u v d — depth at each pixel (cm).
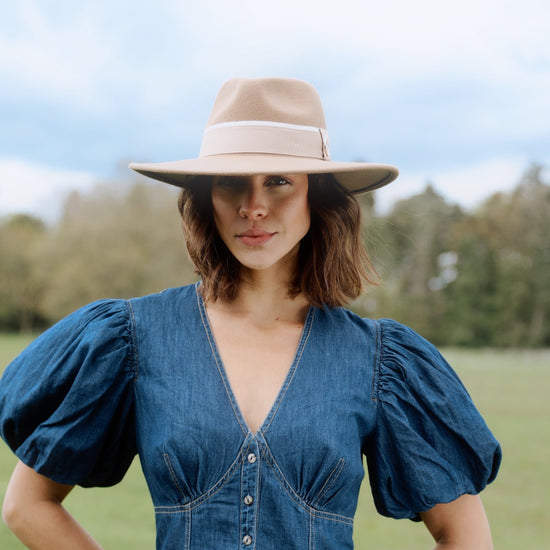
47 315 5262
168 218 4594
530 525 702
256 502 156
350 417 167
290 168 158
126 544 559
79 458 165
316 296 178
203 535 156
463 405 175
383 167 168
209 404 160
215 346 169
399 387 175
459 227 5047
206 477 157
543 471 970
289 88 173
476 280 4922
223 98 177
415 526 679
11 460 901
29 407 168
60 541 166
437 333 4922
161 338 170
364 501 788
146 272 4450
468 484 172
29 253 5225
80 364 168
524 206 5131
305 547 157
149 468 162
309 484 160
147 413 163
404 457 171
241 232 164
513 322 4900
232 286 177
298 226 168
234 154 169
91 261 4506
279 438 158
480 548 171
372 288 195
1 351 3247
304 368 169
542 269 4950
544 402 1788
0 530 550
